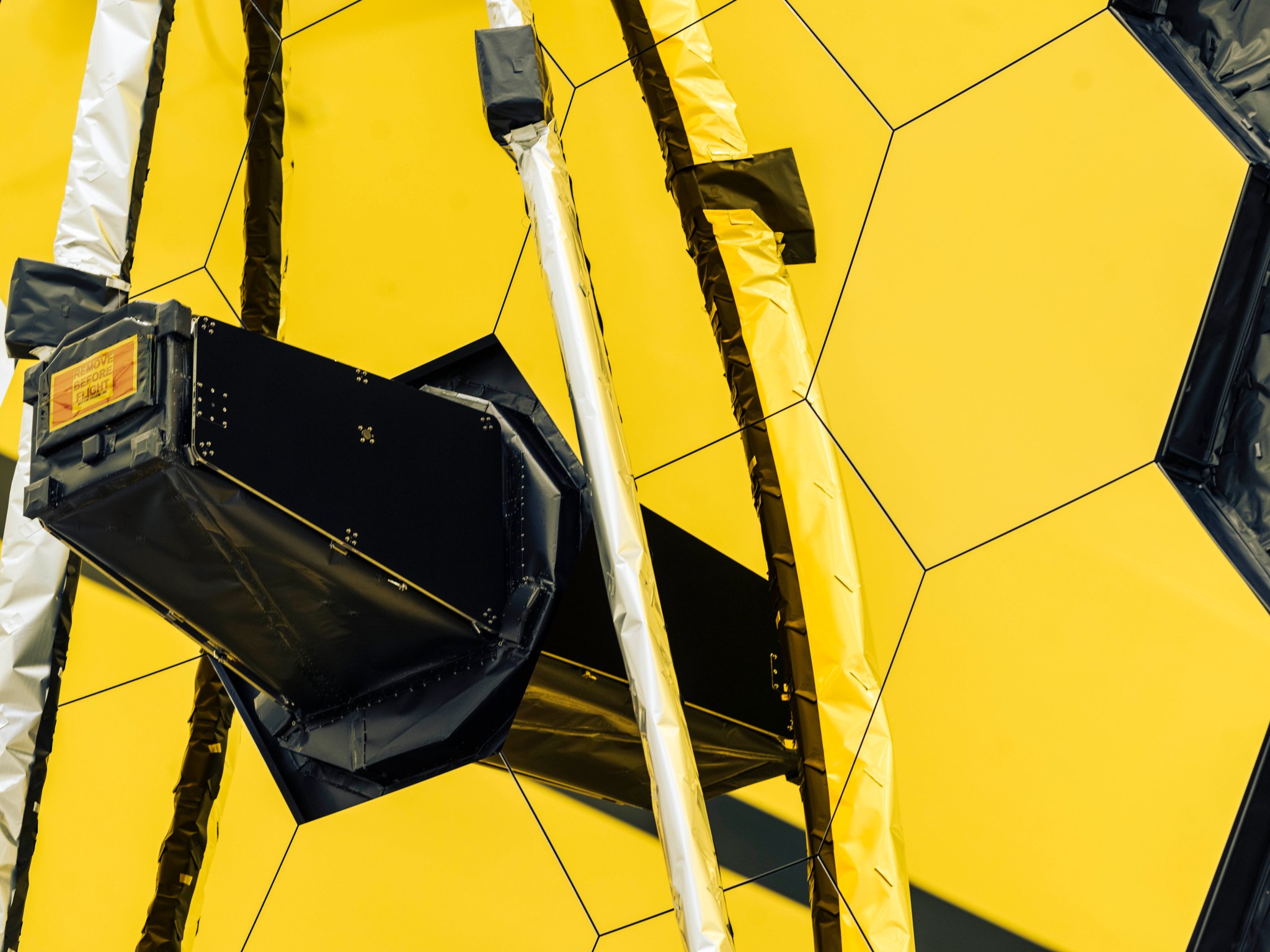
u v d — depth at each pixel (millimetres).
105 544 7070
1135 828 11305
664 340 14227
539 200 9789
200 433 6477
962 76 13953
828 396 13391
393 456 8227
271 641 8453
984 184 13555
